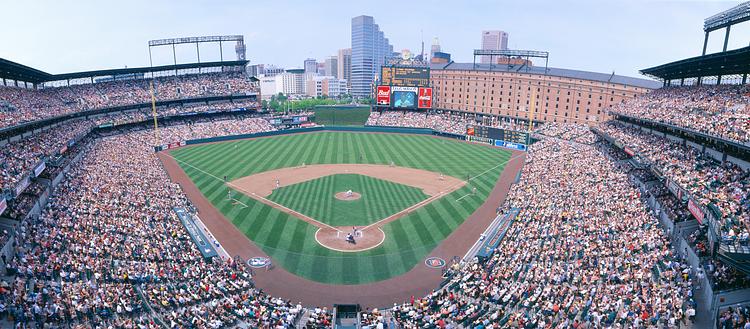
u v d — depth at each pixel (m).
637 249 38.81
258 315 31.56
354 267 42.94
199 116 129.25
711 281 30.89
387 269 42.62
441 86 154.12
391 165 88.62
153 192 59.41
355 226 53.56
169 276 36.69
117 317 29.86
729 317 27.31
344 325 32.19
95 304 30.42
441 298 34.94
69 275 34.44
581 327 28.47
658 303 29.97
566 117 127.00
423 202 63.59
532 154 89.69
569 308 30.97
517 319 29.89
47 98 95.25
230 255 44.94
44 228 42.47
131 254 39.66
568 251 40.47
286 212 58.31
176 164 86.69
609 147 84.12
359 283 39.88
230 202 62.25
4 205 42.03
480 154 102.19
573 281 35.06
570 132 106.31
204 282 35.75
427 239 49.94
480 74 142.75
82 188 56.78
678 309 29.27
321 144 113.19
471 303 33.47
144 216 49.44
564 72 129.38
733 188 42.81
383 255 45.66
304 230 52.06
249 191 68.06
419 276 41.28
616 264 36.72
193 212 56.97
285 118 139.62
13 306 28.77
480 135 118.44
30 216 45.34
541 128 117.75
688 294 30.95
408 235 51.03
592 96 121.06
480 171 84.31
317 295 37.66
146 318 29.94
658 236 40.59
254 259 44.12
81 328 27.94
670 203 48.28
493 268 39.34
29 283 32.59
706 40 73.62
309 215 57.31
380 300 37.00
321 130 136.75
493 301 33.38
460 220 56.12
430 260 44.62
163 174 72.94
